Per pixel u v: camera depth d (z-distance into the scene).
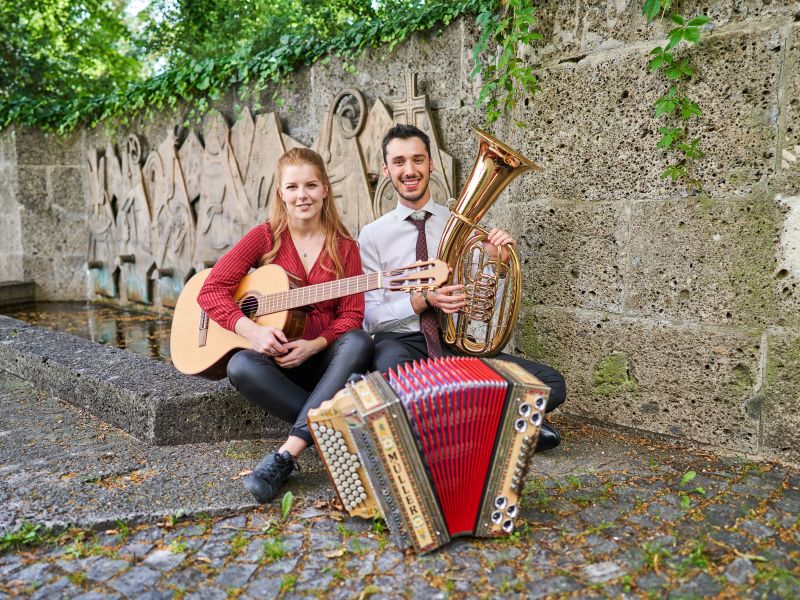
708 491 2.51
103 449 2.99
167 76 6.01
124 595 1.93
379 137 4.41
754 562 2.03
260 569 2.05
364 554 2.12
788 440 2.73
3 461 2.84
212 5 7.08
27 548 2.19
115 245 7.10
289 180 2.84
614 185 3.05
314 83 4.90
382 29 4.30
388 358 2.80
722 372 2.85
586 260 3.19
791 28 2.53
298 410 2.69
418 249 3.13
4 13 7.90
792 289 2.65
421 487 2.09
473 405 2.09
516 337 3.49
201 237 6.04
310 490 2.56
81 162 7.38
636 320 3.06
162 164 6.32
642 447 2.97
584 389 3.26
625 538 2.19
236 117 5.53
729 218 2.76
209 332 2.97
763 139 2.64
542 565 2.04
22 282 7.40
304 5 5.79
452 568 2.04
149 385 3.24
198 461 2.85
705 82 2.75
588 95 3.08
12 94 8.08
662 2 2.73
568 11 3.10
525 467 2.14
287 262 2.92
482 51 3.74
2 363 4.23
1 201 7.57
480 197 2.66
